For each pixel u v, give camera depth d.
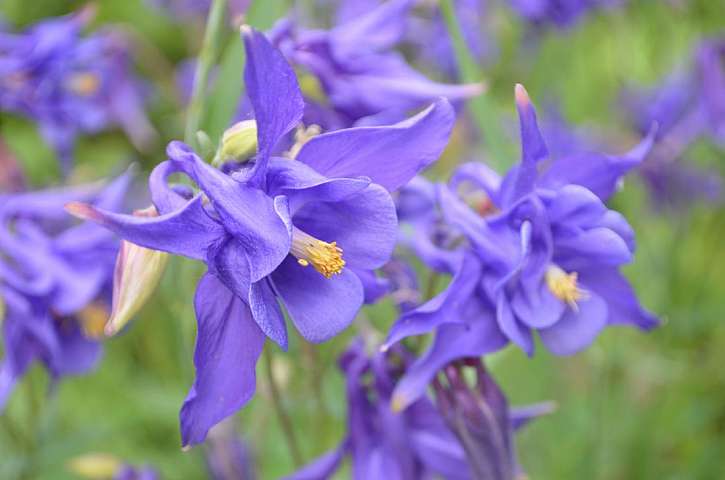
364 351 0.24
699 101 0.45
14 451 0.33
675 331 0.42
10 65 0.34
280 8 0.25
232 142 0.20
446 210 0.21
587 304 0.21
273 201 0.19
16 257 0.27
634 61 0.52
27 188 0.33
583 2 0.46
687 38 0.50
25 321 0.27
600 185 0.22
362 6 0.38
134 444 0.39
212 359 0.19
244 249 0.18
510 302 0.21
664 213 0.46
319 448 0.28
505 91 0.50
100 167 0.50
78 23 0.35
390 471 0.23
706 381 0.43
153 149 0.47
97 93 0.40
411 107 0.26
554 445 0.40
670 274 0.44
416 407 0.23
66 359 0.28
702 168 0.47
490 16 0.48
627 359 0.41
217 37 0.24
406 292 0.24
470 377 0.26
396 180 0.20
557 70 0.50
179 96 0.44
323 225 0.19
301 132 0.21
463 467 0.23
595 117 0.54
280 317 0.19
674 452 0.42
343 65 0.26
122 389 0.41
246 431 0.32
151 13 0.58
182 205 0.19
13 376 0.27
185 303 0.25
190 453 0.33
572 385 0.41
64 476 0.36
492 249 0.21
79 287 0.27
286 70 0.18
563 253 0.22
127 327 0.38
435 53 0.43
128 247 0.20
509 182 0.21
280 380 0.29
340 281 0.19
